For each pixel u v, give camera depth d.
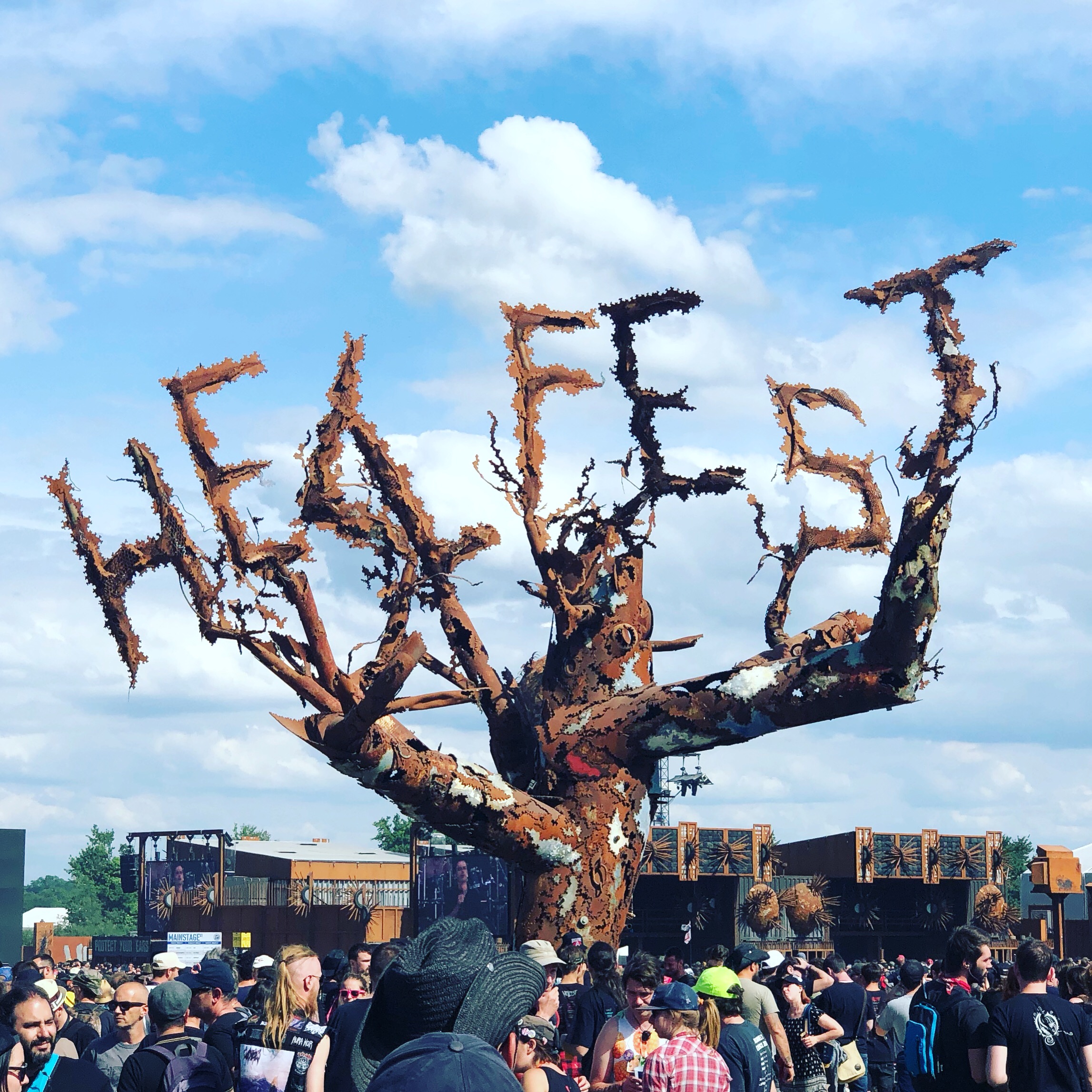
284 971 7.30
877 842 55.69
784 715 19.69
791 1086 12.40
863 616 22.59
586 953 12.09
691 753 20.88
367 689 18.73
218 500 19.20
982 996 9.66
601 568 21.62
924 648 18.80
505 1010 3.94
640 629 21.78
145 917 65.06
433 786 19.58
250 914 61.38
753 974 12.34
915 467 18.56
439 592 21.73
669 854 51.47
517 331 22.11
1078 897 70.25
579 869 20.58
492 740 22.17
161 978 11.31
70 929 146.38
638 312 21.11
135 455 19.61
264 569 19.34
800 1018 12.60
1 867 64.62
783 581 23.80
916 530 18.42
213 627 19.23
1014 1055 8.59
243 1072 7.12
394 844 127.06
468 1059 3.29
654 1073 7.92
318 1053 7.00
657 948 56.25
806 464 24.31
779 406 24.38
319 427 20.05
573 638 21.78
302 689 19.34
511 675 22.56
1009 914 55.44
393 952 10.77
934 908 58.06
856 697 19.19
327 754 19.27
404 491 20.69
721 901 55.03
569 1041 10.45
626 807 21.00
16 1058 7.46
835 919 55.44
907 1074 9.84
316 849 67.38
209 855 63.53
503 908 46.44
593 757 20.88
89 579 20.00
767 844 53.75
